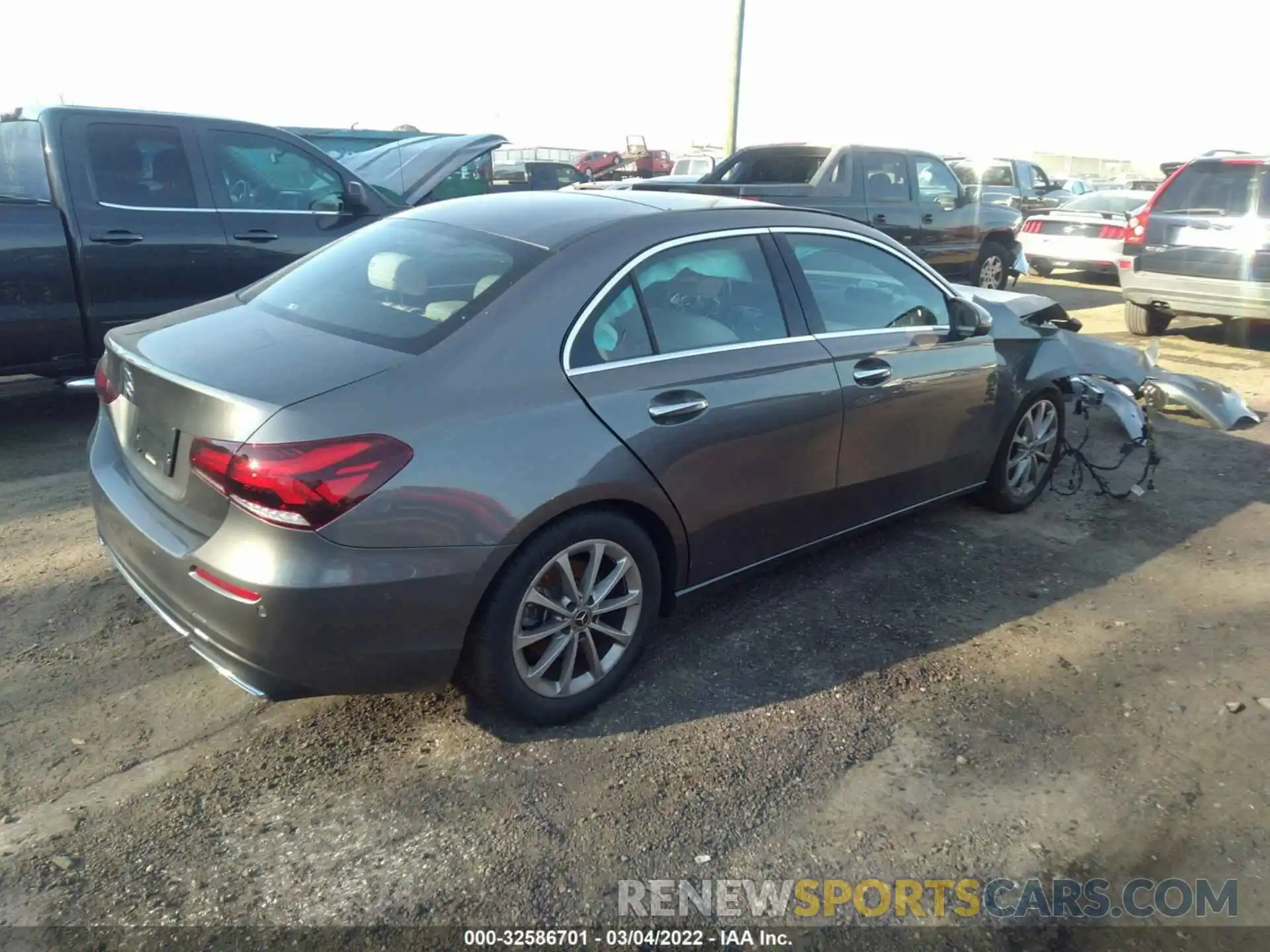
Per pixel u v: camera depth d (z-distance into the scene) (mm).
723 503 3363
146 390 2838
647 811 2713
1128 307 10211
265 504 2451
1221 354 9383
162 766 2824
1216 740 3154
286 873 2449
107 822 2588
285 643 2504
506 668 2863
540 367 2863
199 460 2570
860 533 4148
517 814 2678
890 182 9805
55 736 2932
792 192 9117
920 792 2848
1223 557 4590
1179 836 2719
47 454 5434
